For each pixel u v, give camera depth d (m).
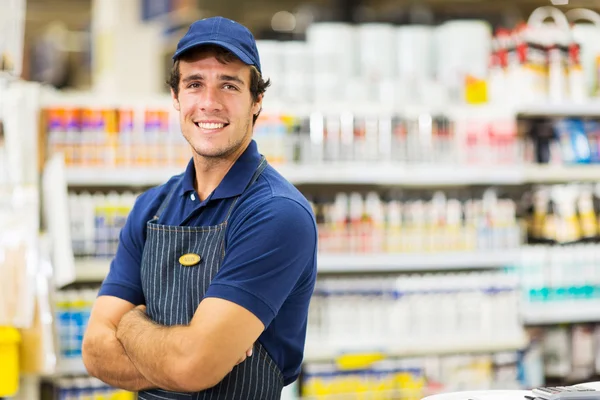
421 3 6.95
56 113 4.02
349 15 6.25
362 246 4.52
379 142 4.50
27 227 3.65
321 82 4.55
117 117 4.14
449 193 5.04
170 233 2.20
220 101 2.13
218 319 1.99
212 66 2.12
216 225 2.16
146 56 5.90
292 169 4.35
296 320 2.22
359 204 4.54
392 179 4.52
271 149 4.33
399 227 4.59
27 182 3.79
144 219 2.34
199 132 2.15
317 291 4.52
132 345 2.10
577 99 4.86
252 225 2.07
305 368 4.47
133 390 2.24
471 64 4.89
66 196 3.90
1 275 3.55
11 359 3.52
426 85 4.71
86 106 4.08
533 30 4.85
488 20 6.68
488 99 4.92
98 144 4.09
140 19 5.87
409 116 4.58
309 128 4.41
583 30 5.02
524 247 4.83
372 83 4.67
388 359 4.65
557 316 4.80
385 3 6.96
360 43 4.78
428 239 4.64
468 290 4.71
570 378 5.00
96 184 4.30
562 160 4.91
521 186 5.30
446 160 4.62
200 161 2.22
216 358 1.99
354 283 4.56
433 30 4.95
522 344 4.75
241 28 2.18
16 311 3.55
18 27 3.90
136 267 2.37
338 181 4.46
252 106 2.22
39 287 3.65
